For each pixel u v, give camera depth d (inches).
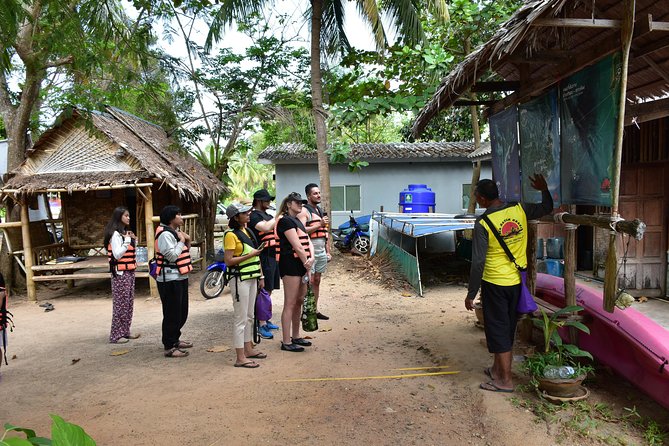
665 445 133.3
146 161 354.9
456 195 610.2
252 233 238.5
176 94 291.3
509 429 139.6
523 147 210.1
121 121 414.3
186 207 456.1
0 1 145.5
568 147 171.0
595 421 143.8
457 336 233.0
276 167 607.2
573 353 155.5
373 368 193.3
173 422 148.0
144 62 204.1
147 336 253.9
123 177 350.6
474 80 178.4
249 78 549.6
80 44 190.5
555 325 162.6
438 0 422.6
